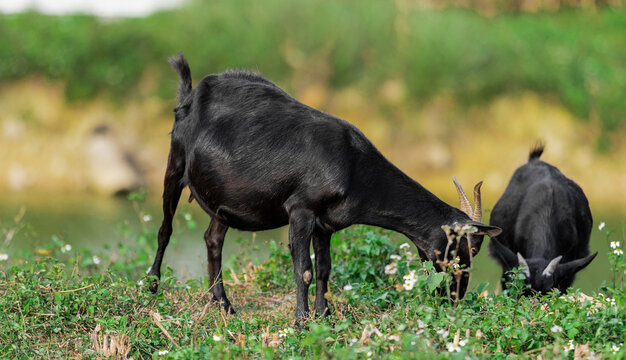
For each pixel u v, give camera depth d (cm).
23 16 2886
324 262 851
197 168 858
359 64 2881
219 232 956
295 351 719
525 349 714
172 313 863
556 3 3697
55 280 865
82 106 2673
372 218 828
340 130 819
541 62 2991
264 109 841
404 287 679
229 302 954
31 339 757
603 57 3177
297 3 2920
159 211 2106
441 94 2836
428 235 822
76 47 2756
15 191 2394
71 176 2494
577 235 1123
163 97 2692
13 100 2648
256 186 821
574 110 2859
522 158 2717
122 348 722
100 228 1848
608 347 662
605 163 2767
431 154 2700
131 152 2586
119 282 897
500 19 3491
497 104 2848
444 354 618
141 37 2809
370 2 2988
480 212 829
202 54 2780
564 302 764
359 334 721
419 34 2947
